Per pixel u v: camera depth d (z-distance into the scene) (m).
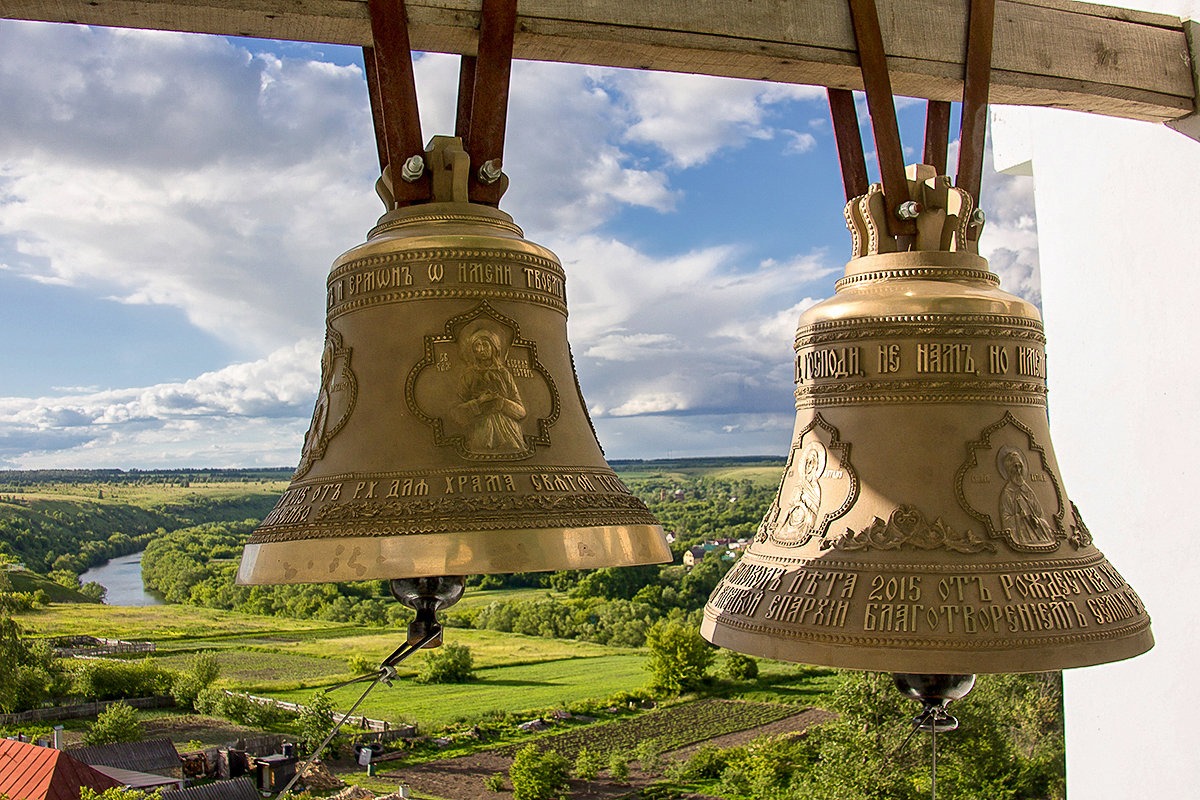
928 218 2.67
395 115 2.37
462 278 2.29
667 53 2.87
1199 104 3.60
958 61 3.09
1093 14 3.47
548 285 2.40
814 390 2.63
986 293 2.55
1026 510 2.44
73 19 2.44
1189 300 3.86
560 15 2.74
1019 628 2.30
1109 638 2.36
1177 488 3.92
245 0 2.38
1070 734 4.39
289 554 2.13
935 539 2.39
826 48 2.93
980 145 2.97
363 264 2.33
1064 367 4.43
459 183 2.39
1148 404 4.04
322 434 2.32
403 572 2.03
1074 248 4.38
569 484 2.23
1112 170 4.18
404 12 2.37
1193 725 3.86
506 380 2.25
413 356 2.25
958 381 2.49
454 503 2.11
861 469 2.50
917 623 2.30
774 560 2.57
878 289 2.59
